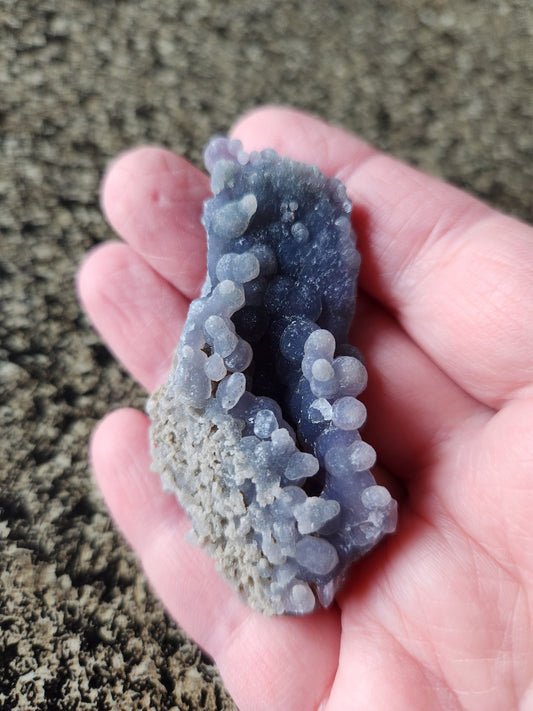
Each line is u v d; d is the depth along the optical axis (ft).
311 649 0.30
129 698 0.33
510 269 0.30
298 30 0.52
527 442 0.28
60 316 0.42
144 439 0.34
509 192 0.48
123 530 0.34
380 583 0.30
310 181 0.31
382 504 0.27
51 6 0.50
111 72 0.49
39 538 0.36
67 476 0.38
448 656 0.28
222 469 0.29
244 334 0.31
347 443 0.28
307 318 0.31
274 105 0.50
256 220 0.31
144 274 0.36
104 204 0.36
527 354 0.29
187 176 0.36
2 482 0.38
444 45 0.53
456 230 0.32
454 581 0.28
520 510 0.27
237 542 0.29
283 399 0.31
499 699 0.28
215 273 0.31
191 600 0.32
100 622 0.35
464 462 0.30
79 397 0.40
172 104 0.49
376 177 0.34
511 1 0.54
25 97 0.47
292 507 0.28
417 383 0.33
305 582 0.29
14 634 0.34
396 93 0.51
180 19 0.52
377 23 0.53
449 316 0.31
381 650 0.28
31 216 0.44
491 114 0.51
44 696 0.33
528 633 0.28
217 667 0.32
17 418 0.39
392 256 0.33
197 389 0.29
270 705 0.29
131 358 0.36
